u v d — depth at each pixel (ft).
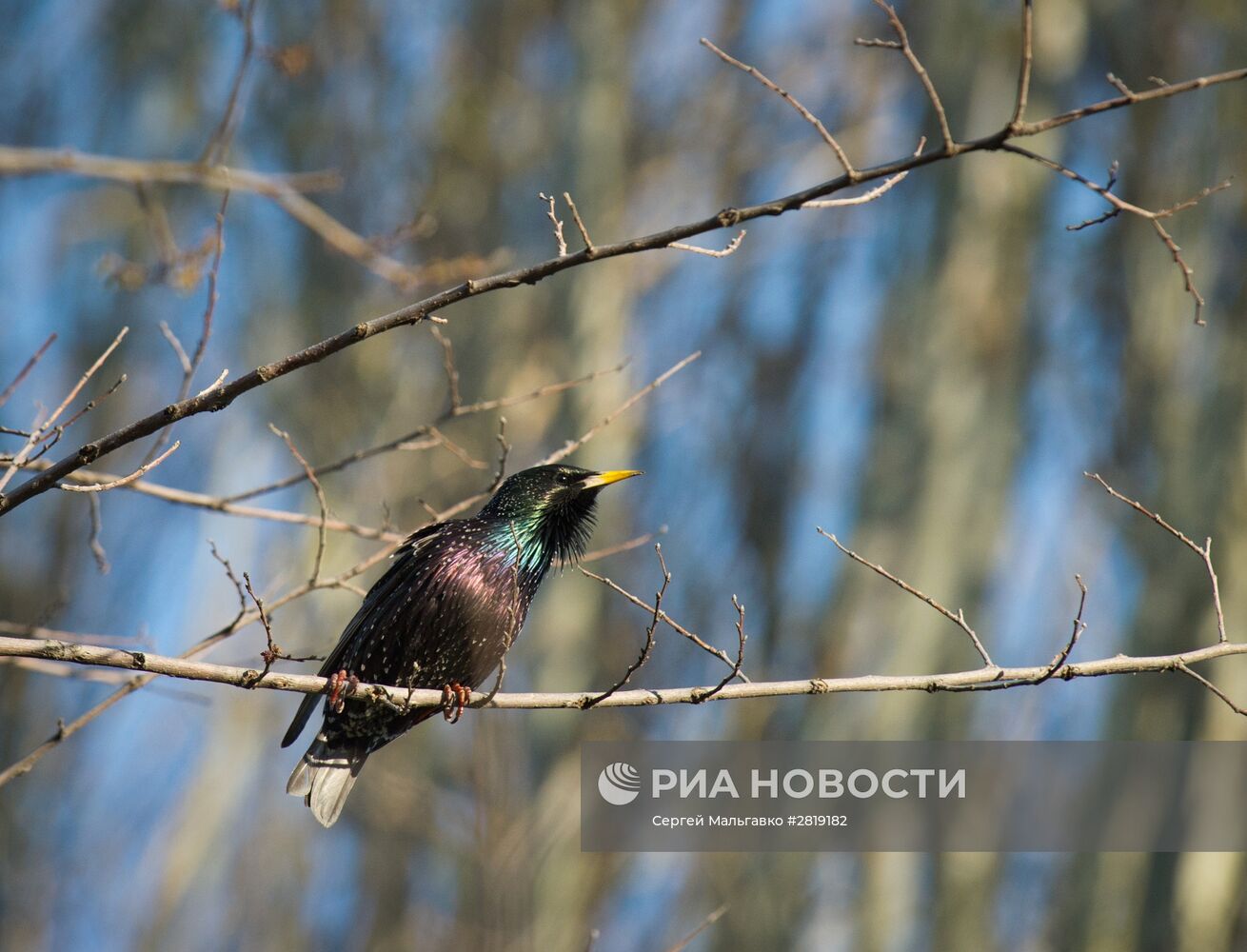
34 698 56.75
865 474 51.11
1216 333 49.62
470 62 60.80
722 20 61.52
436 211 55.88
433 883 48.47
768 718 51.24
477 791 30.60
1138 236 51.11
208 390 20.92
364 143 57.26
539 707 23.85
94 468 52.03
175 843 53.01
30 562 52.26
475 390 55.26
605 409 54.54
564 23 61.52
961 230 51.13
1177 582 48.03
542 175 58.54
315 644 49.08
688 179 60.29
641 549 54.70
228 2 31.17
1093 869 47.26
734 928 48.34
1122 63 51.98
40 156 31.22
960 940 46.80
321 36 56.59
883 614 49.21
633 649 52.90
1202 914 45.62
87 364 52.37
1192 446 48.75
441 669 27.40
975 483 49.52
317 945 51.49
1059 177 51.55
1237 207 50.03
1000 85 51.13
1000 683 23.50
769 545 55.52
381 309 55.77
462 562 27.73
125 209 51.34
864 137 58.34
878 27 59.00
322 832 53.47
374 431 54.54
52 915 52.80
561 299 56.44
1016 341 50.75
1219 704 47.01
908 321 51.47
